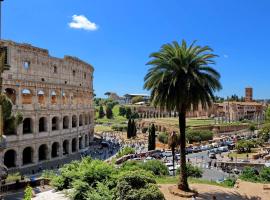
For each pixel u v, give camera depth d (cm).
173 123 19475
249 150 12712
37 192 4331
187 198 4069
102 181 3625
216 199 4103
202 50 4191
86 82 12038
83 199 3316
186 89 4059
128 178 3200
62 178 3984
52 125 10462
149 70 4316
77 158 9769
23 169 8075
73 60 10844
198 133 15788
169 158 10231
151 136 11450
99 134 17438
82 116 11600
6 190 4638
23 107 8412
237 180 5438
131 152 10281
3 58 3031
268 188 4741
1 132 3275
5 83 7938
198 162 10356
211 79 4178
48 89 9406
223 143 14375
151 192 3062
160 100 4269
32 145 8669
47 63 9431
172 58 4034
